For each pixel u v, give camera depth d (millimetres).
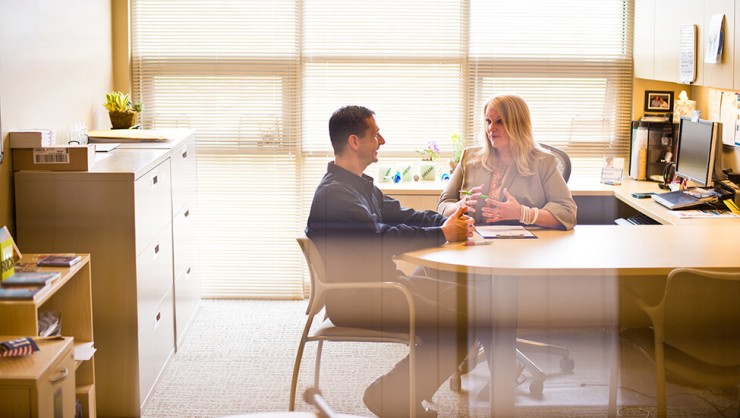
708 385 2189
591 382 2330
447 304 2258
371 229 2141
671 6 3295
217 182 3699
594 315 2346
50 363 1800
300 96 3682
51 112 2707
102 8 3361
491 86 3727
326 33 3668
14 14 2391
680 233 2344
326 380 2463
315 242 2221
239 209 3689
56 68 2762
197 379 2580
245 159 3689
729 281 2105
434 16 3678
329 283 2238
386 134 3734
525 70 3721
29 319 1902
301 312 3271
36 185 2324
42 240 2346
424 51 3697
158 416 2355
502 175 2484
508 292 2197
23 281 1967
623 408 2236
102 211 2332
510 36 3705
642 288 2285
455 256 2053
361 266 2203
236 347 2834
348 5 3652
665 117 3676
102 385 2379
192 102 3684
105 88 3402
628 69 3736
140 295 2406
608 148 3768
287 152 3691
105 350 2371
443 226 2193
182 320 3014
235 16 3645
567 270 1969
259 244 3660
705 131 3080
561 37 3715
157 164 2629
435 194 3430
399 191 3438
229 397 2438
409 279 2289
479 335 2270
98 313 2363
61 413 1876
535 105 3748
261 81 3676
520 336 2471
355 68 3691
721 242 2232
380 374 2477
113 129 3256
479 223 2428
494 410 2225
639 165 3611
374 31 3676
